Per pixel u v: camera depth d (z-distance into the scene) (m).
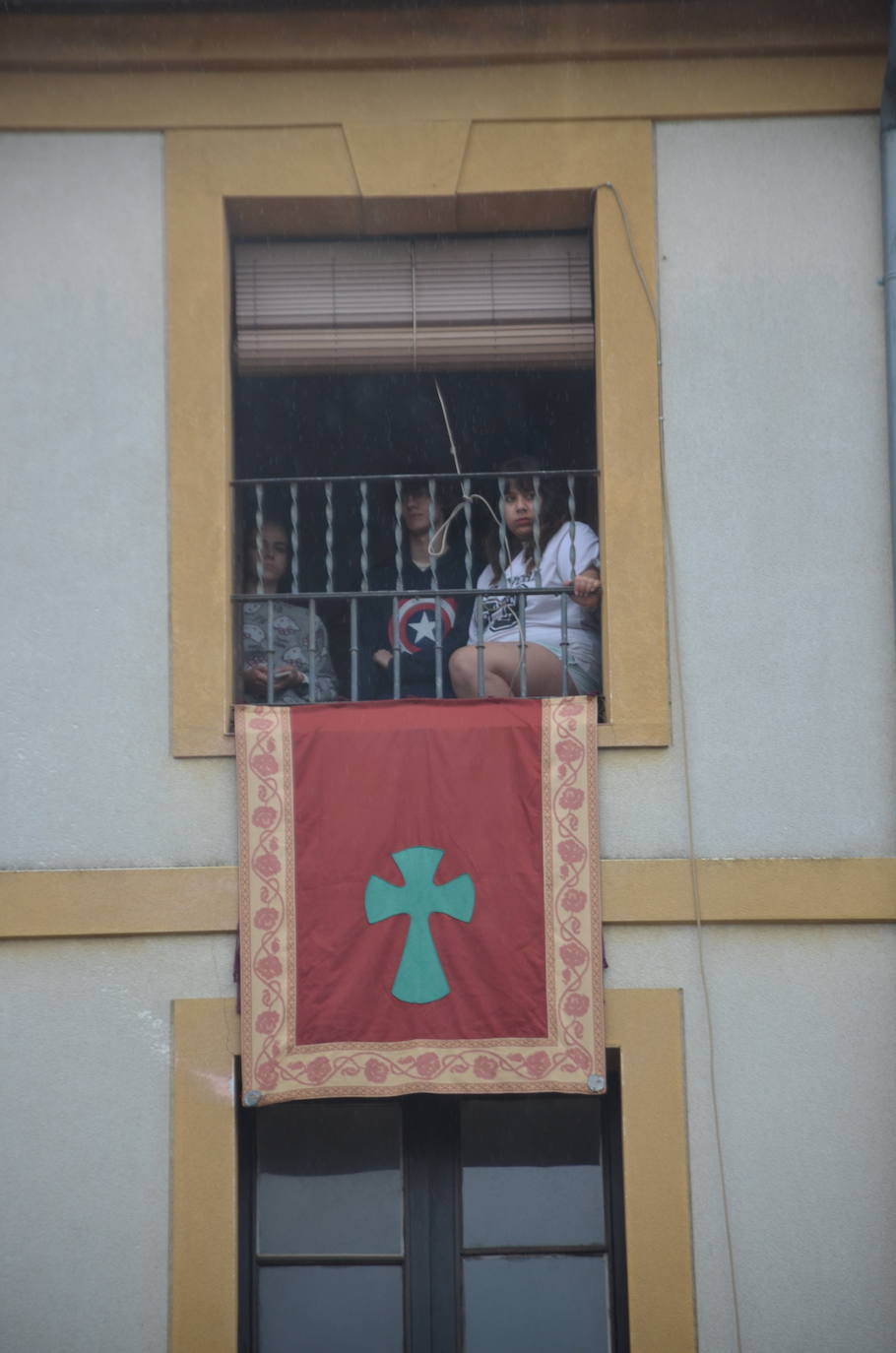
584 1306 21.86
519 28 23.05
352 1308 21.91
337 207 23.44
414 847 21.58
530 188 23.14
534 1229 22.06
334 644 28.75
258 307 24.25
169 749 22.16
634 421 22.73
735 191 23.17
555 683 23.53
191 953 21.77
